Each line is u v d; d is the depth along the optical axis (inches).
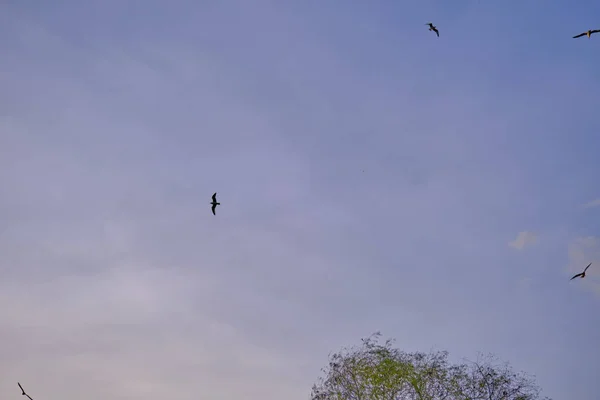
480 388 1801.2
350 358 1925.4
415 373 1838.1
